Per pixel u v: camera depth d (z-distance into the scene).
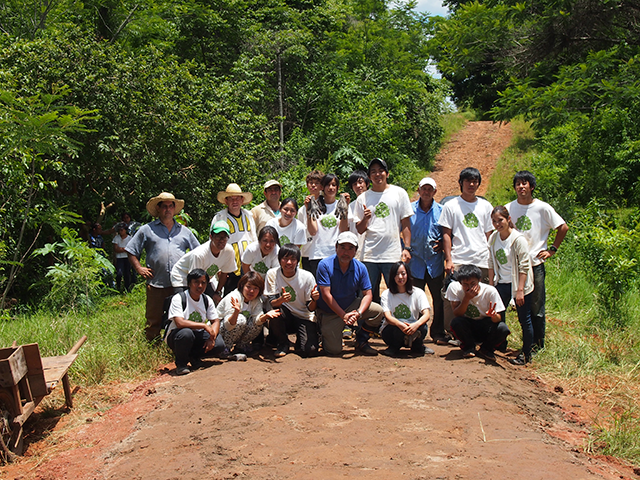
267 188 7.14
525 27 15.40
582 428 4.34
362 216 6.50
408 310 5.86
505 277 6.01
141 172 11.77
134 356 6.07
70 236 9.17
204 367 5.69
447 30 16.94
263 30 21.09
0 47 10.97
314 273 6.88
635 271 7.36
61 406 5.00
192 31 20.47
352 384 4.80
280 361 5.71
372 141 20.75
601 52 13.15
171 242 6.64
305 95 21.84
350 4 28.56
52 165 9.78
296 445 3.61
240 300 5.91
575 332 6.98
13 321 7.94
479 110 36.44
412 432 3.79
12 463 3.93
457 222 6.30
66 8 16.89
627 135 14.41
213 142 13.12
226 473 3.27
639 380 5.57
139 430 4.16
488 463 3.29
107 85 11.09
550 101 13.60
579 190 14.48
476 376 5.02
